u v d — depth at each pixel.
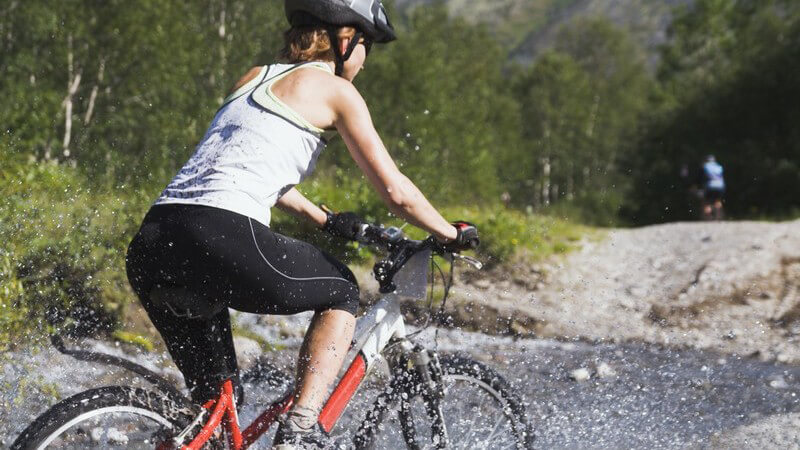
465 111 35.44
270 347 5.42
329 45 2.75
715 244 10.16
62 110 21.56
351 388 2.89
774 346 6.74
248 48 25.62
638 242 10.38
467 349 6.23
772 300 8.17
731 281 8.71
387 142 28.06
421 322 6.94
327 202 9.06
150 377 2.76
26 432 2.41
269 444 2.88
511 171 45.62
